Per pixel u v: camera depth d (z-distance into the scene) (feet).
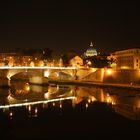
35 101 524.11
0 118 358.64
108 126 334.24
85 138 292.20
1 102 507.30
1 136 290.76
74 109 435.94
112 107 452.76
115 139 289.53
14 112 410.93
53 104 486.79
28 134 301.84
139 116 385.50
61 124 342.23
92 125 338.34
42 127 328.29
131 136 298.35
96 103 493.77
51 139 288.71
